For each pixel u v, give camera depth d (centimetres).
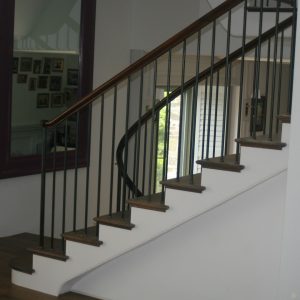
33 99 615
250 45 468
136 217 427
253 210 418
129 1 715
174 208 412
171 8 689
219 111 788
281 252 392
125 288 461
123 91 716
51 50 629
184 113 782
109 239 438
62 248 469
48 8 621
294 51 375
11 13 577
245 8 394
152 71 722
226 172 393
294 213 364
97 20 677
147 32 709
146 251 452
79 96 664
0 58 572
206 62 765
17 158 600
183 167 795
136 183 473
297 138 359
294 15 383
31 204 623
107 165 710
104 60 690
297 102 358
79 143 666
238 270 426
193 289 440
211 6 601
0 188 589
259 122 822
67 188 659
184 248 441
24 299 455
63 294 468
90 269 450
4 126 583
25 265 480
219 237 430
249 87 801
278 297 374
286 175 404
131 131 525
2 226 594
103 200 709
